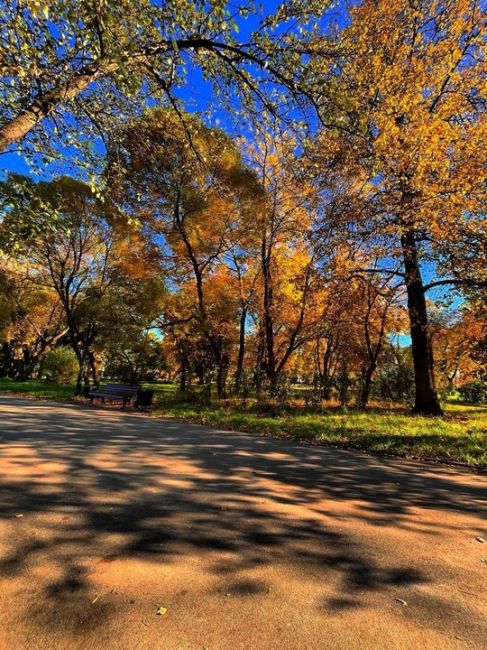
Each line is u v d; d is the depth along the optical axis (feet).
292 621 8.05
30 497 14.88
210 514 14.01
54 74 16.38
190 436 30.30
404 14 35.50
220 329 72.02
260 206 55.93
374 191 41.16
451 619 8.34
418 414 47.73
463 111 37.29
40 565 9.95
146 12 16.47
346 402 55.21
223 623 7.89
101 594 8.77
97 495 15.44
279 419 40.16
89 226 59.98
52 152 18.13
